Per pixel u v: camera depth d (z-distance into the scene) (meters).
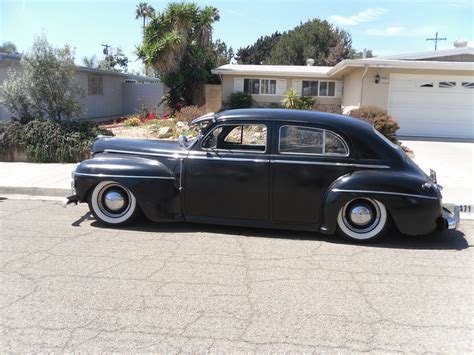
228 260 4.93
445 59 20.00
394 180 5.37
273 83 24.66
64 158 11.07
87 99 22.78
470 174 9.94
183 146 6.07
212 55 26.02
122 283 4.27
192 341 3.26
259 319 3.61
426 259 5.08
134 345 3.20
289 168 5.57
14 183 8.65
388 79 17.36
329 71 21.89
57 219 6.56
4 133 11.16
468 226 6.52
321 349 3.19
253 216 5.77
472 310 3.82
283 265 4.82
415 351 3.18
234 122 5.81
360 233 5.59
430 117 17.53
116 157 6.20
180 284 4.26
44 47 11.91
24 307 3.76
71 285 4.21
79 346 3.18
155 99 27.30
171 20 22.80
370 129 5.74
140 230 6.02
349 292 4.15
